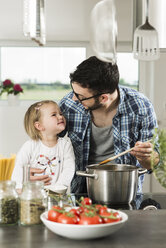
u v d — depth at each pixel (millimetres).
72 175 1984
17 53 4254
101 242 1027
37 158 2043
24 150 2041
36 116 2012
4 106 4020
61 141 2070
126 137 1863
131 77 4176
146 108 1866
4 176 3285
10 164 3287
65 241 1035
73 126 1953
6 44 4203
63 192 1562
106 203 1404
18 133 4016
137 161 1929
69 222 1027
